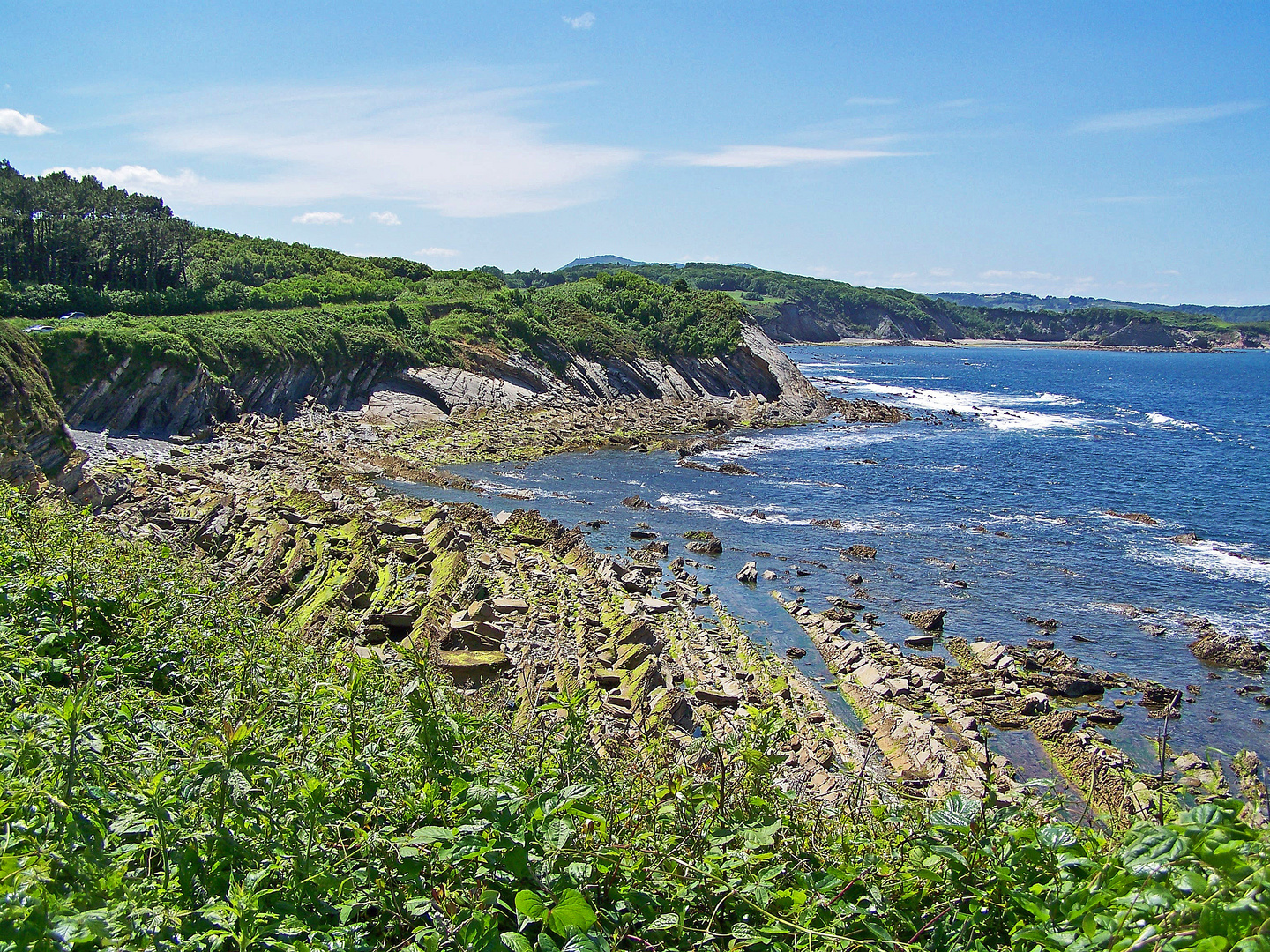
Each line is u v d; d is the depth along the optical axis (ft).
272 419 221.46
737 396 322.55
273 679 35.45
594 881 18.33
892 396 377.09
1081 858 16.99
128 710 28.40
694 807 22.34
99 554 51.49
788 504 167.22
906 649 98.68
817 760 65.77
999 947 16.66
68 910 14.03
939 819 19.21
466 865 18.28
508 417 254.68
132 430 189.47
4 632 35.42
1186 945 12.17
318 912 17.71
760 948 17.60
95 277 305.32
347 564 95.86
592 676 75.97
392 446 209.05
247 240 398.01
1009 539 144.97
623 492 174.91
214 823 18.83
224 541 107.45
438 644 77.82
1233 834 13.29
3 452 103.96
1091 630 105.70
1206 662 97.14
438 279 407.85
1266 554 138.10
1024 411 330.75
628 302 354.13
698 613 104.88
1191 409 353.31
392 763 23.26
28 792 18.57
